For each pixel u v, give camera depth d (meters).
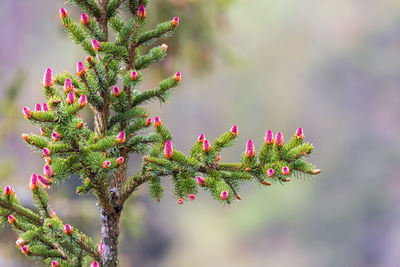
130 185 3.61
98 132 3.63
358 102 50.47
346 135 49.03
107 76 3.49
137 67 3.72
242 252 41.25
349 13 53.97
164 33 3.68
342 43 53.47
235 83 52.97
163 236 35.28
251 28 54.84
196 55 10.06
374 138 47.72
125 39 3.54
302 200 44.28
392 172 44.50
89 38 3.58
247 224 43.25
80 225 7.47
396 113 48.78
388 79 50.22
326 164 47.31
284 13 56.25
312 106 52.38
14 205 3.34
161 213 37.75
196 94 51.59
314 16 55.44
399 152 46.25
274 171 3.26
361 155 46.72
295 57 54.84
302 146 3.24
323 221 42.94
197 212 43.28
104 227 3.58
